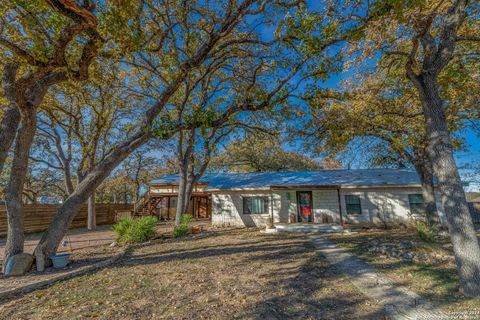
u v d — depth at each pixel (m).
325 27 6.27
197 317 3.82
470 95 8.77
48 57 5.61
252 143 14.65
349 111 10.14
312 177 17.31
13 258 6.30
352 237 11.40
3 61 6.39
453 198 4.93
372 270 6.22
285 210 16.34
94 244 10.66
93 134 15.67
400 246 8.38
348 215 15.63
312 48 6.24
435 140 5.29
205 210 25.92
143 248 9.55
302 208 16.20
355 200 15.74
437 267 6.25
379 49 7.01
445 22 5.65
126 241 10.62
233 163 27.75
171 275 5.97
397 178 15.83
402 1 4.68
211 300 4.46
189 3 8.34
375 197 15.50
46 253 6.87
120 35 5.30
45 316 3.95
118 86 11.60
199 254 8.27
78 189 7.79
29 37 5.73
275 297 4.57
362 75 9.05
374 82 10.11
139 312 4.02
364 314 3.89
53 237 7.07
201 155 16.62
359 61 7.70
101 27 5.16
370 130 11.12
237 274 5.99
